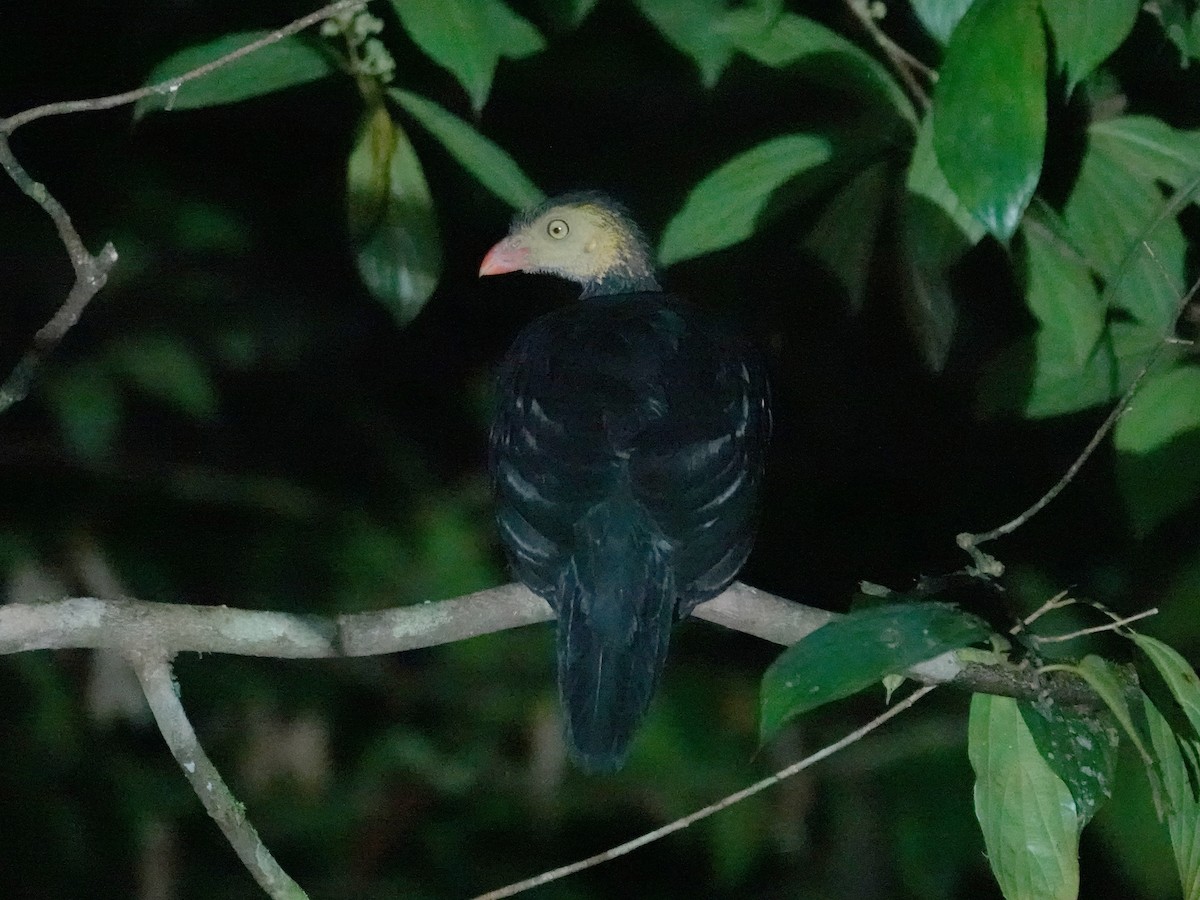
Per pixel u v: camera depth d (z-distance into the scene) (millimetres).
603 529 5969
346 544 10867
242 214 12375
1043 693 5477
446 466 12430
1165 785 5047
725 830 10000
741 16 6082
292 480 12109
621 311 6934
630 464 6055
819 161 6203
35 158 11109
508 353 7137
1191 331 6762
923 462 11906
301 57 6012
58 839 10008
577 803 10477
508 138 12180
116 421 9945
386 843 10469
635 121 12055
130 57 11398
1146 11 7133
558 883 10344
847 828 10188
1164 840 8258
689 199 6180
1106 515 10797
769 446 6863
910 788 10070
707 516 6008
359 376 12562
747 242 10008
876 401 11773
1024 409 6453
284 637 5934
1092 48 5168
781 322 11094
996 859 5395
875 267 10664
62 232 5566
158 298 10508
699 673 10695
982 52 4812
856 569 11984
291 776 10570
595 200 8680
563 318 7004
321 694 10727
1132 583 10117
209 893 10219
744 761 10250
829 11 8070
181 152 12242
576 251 8664
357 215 6219
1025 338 6477
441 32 5523
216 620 5887
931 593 6117
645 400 6258
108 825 10172
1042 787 5410
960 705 10273
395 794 10594
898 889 10070
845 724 10414
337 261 12492
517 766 10695
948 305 6180
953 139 4805
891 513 12008
